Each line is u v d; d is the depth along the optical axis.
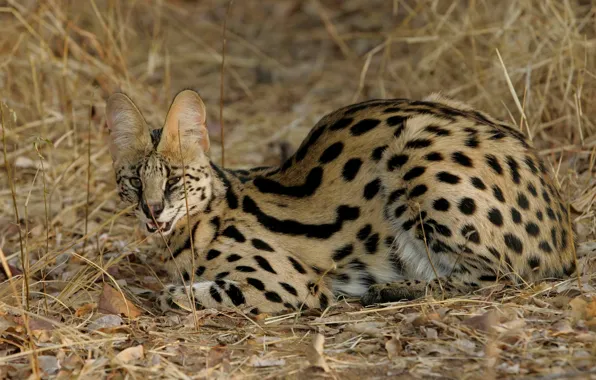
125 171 10.78
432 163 10.33
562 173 13.74
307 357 8.92
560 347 8.78
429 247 10.51
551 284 10.27
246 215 10.81
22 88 16.70
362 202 10.76
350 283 10.98
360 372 8.66
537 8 16.53
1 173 15.04
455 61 16.70
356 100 17.03
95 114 16.77
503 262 10.27
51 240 12.92
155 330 9.88
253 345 9.34
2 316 10.06
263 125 17.69
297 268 10.66
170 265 11.03
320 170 10.98
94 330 9.62
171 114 10.55
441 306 9.95
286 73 20.53
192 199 10.66
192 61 21.02
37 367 8.76
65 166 14.95
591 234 11.98
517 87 15.43
